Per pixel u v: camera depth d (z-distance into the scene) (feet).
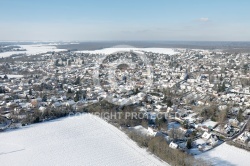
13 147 399.65
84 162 353.92
